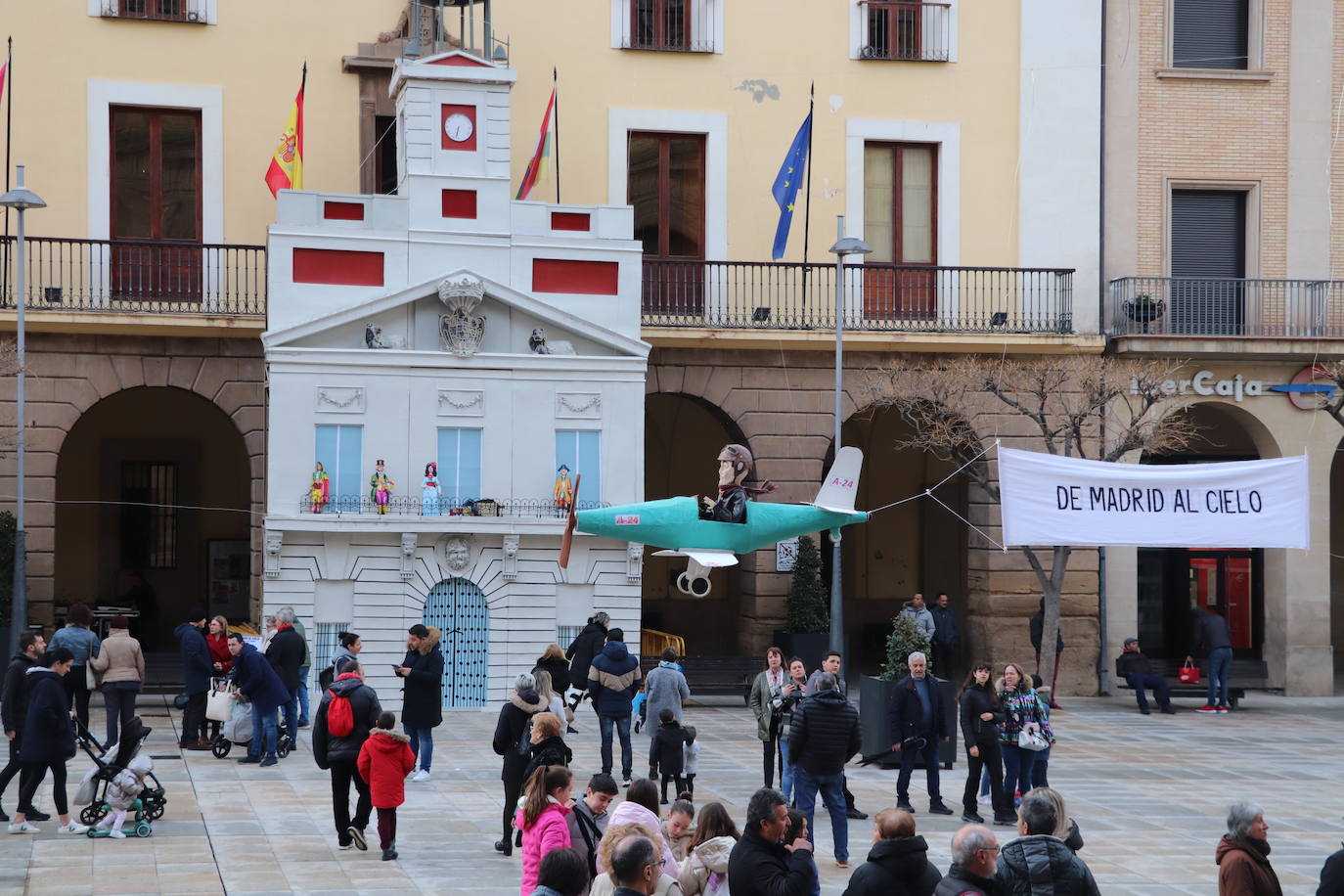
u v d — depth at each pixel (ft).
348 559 91.61
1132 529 67.67
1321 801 72.02
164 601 119.85
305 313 91.81
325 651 91.40
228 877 51.42
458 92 94.89
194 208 101.76
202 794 65.87
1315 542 112.57
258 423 99.55
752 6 108.99
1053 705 102.37
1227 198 114.93
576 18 106.63
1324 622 112.47
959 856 34.27
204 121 101.30
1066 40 112.27
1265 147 114.21
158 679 91.04
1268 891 38.70
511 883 51.57
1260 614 120.06
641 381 95.71
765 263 104.42
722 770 75.56
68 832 57.62
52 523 96.48
